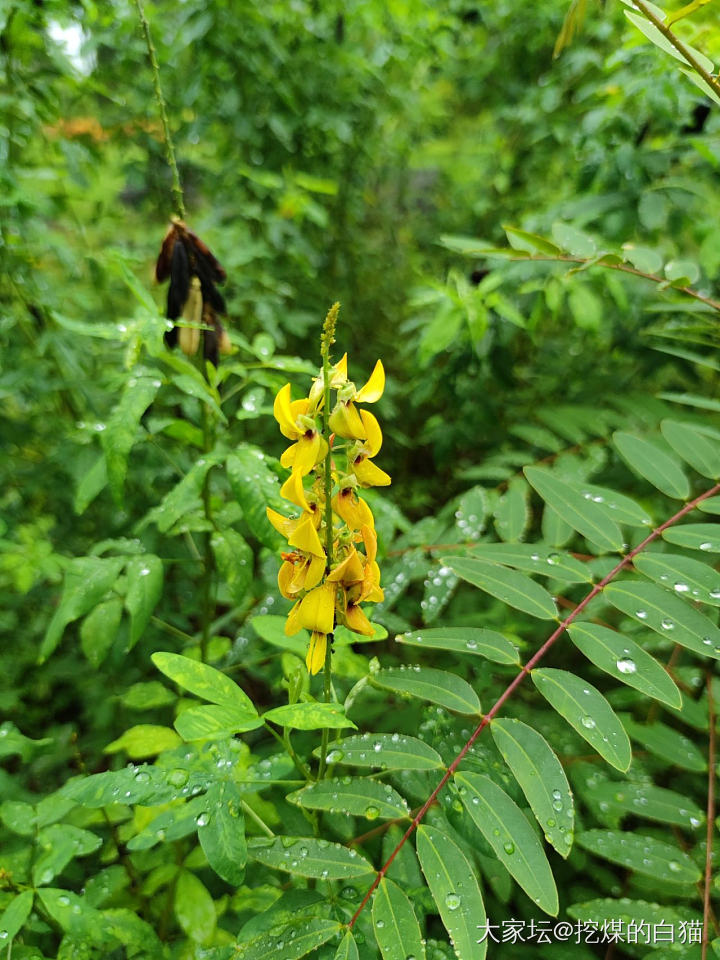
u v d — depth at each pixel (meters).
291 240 0.70
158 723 0.47
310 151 0.74
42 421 0.60
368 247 0.86
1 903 0.28
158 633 0.50
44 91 0.54
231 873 0.21
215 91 0.67
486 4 0.77
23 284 0.53
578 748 0.35
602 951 0.32
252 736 0.50
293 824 0.33
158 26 0.63
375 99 0.78
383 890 0.21
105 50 0.66
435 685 0.25
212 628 0.44
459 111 0.98
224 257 0.61
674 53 0.29
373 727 0.38
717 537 0.27
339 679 0.39
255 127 0.68
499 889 0.30
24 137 0.53
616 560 0.38
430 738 0.29
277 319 0.63
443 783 0.23
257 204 0.69
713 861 0.28
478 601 0.52
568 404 0.55
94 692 0.49
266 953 0.20
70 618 0.35
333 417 0.21
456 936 0.19
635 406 0.47
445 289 0.50
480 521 0.38
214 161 0.77
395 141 0.86
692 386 0.59
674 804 0.28
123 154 0.72
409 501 0.71
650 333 0.38
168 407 0.60
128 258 0.53
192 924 0.31
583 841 0.27
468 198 0.88
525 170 0.80
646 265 0.37
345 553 0.23
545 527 0.35
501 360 0.56
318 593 0.22
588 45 0.70
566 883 0.35
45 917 0.31
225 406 0.61
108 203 0.79
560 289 0.49
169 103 0.68
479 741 0.29
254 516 0.33
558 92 0.68
